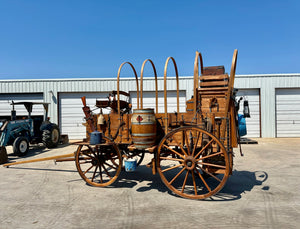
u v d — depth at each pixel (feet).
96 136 14.15
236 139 13.58
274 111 44.42
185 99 44.62
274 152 28.43
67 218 10.62
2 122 28.45
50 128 33.96
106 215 10.90
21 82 44.98
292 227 9.53
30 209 11.73
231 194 13.66
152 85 44.80
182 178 17.30
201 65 16.08
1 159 23.31
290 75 44.04
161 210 11.39
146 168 20.94
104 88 45.09
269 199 12.78
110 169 20.66
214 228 9.49
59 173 19.30
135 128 13.53
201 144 13.39
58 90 45.24
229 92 12.67
